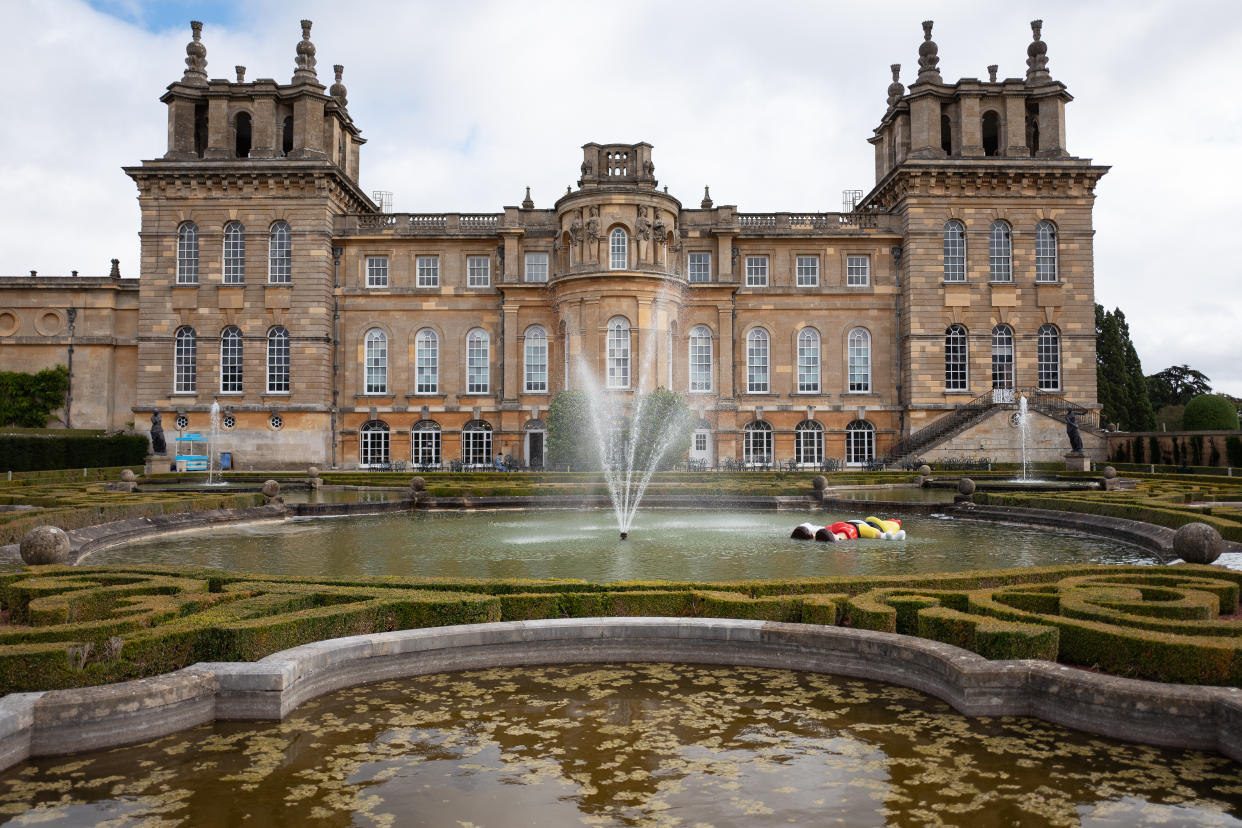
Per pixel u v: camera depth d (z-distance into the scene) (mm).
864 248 48000
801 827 5430
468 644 9031
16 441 38969
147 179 45531
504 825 5457
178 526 21094
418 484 27484
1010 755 6621
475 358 47812
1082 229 46438
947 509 24844
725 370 46844
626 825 5453
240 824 5484
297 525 22703
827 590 10680
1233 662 7121
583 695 8148
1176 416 72875
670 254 45062
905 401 46844
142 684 7133
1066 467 38500
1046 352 46594
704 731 7176
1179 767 6391
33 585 9875
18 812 5684
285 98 46281
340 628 8852
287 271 45969
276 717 7449
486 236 47312
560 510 27375
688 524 22703
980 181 46125
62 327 49969
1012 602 9680
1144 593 9664
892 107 52250
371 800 5836
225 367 45938
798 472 38156
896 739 6969
